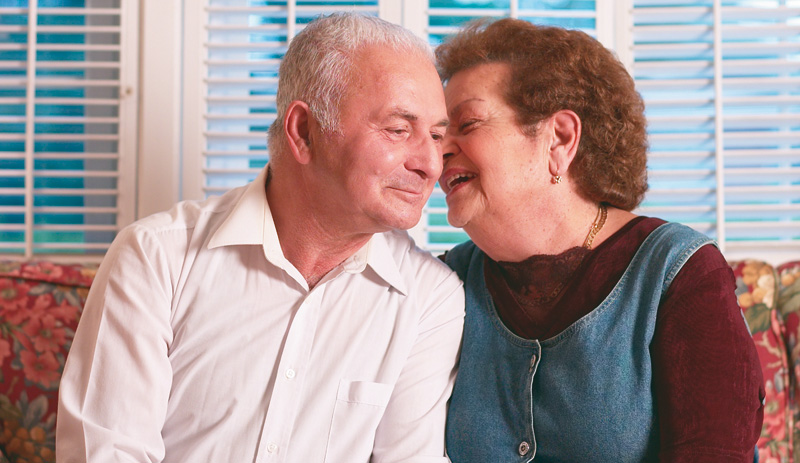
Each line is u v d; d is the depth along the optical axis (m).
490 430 1.27
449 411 1.33
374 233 1.24
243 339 1.21
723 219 2.09
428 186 1.19
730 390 1.12
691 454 1.10
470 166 1.31
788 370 1.75
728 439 1.10
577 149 1.30
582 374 1.21
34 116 2.09
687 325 1.16
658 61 2.17
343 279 1.30
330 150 1.16
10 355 1.73
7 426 1.71
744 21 2.19
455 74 1.38
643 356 1.18
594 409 1.19
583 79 1.28
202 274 1.23
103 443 1.09
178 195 2.10
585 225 1.31
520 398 1.26
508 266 1.35
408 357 1.32
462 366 1.34
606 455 1.19
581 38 1.35
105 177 2.14
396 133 1.15
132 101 2.10
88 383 1.14
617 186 1.31
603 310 1.22
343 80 1.15
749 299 1.80
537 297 1.32
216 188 2.11
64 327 1.75
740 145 2.18
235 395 1.19
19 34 2.16
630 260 1.25
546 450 1.25
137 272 1.19
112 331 1.16
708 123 2.15
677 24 2.17
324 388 1.23
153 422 1.14
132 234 1.22
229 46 2.12
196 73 2.12
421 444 1.27
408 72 1.16
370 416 1.25
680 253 1.20
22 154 2.09
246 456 1.18
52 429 1.71
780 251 2.14
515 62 1.31
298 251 1.25
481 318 1.37
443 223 2.17
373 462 1.29
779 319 1.80
